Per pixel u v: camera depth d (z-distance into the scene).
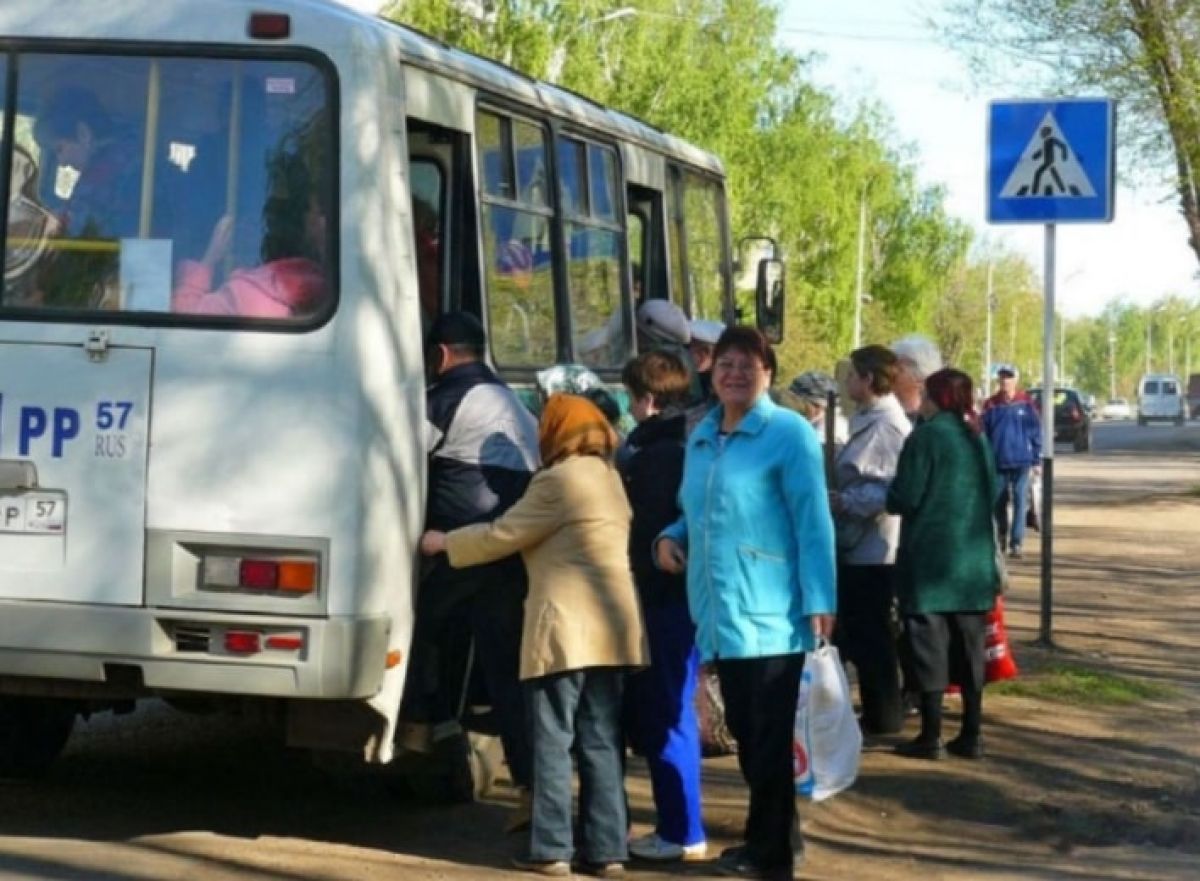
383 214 7.71
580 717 7.86
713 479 7.58
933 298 87.81
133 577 7.64
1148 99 29.23
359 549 7.55
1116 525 26.91
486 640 8.24
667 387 8.27
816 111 60.06
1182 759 10.41
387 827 8.64
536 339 9.48
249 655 7.55
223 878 7.57
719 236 13.80
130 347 7.68
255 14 7.71
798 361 62.72
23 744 9.14
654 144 11.88
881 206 79.44
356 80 7.68
